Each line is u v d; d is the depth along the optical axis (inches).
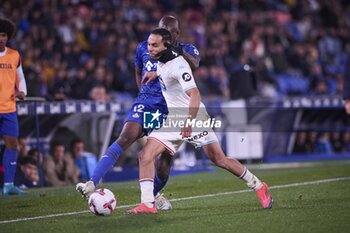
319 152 2020.2
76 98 1818.4
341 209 894.4
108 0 2319.1
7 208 994.1
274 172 1504.7
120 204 1023.0
